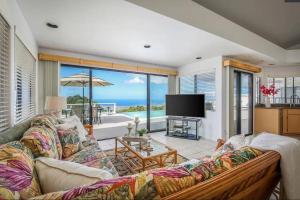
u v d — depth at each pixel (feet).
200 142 13.94
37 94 11.15
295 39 13.39
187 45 11.28
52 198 1.64
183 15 7.14
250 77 16.89
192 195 1.74
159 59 15.38
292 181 3.01
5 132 4.72
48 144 4.95
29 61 9.09
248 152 2.71
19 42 7.07
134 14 7.24
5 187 2.08
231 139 4.64
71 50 12.62
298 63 15.87
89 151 6.95
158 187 1.78
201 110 14.66
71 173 2.68
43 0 6.30
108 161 5.98
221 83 13.76
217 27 8.54
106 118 21.74
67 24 8.28
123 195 1.67
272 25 10.50
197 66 16.26
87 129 10.39
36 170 2.98
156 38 10.06
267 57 13.44
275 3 8.20
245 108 16.75
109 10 6.95
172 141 14.26
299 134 15.39
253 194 2.52
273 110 15.65
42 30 9.00
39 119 6.35
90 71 14.51
